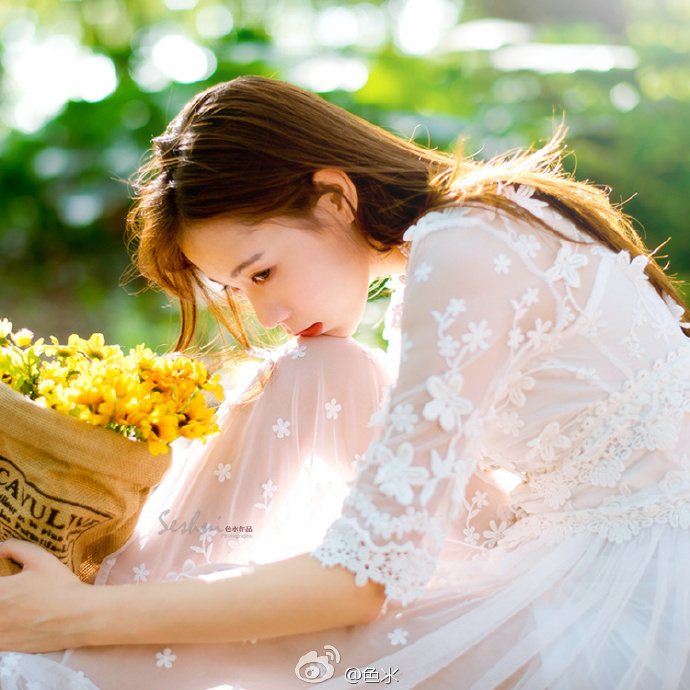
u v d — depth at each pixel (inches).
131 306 191.9
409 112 201.8
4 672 49.5
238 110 54.6
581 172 191.6
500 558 54.1
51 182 207.0
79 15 284.2
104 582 57.9
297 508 59.6
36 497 52.2
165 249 59.3
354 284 58.6
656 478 51.7
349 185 56.4
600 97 208.4
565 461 52.6
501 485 63.8
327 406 59.4
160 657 50.8
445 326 48.3
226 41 261.6
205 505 59.7
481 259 49.3
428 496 47.2
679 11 224.1
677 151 191.3
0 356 56.5
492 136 197.8
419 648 49.5
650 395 51.4
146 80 234.7
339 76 211.6
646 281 54.6
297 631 48.6
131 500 54.6
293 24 319.9
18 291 195.9
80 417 51.4
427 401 47.9
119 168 203.0
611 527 51.6
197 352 69.6
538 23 258.8
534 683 48.1
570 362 51.6
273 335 84.6
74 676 49.7
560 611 49.9
